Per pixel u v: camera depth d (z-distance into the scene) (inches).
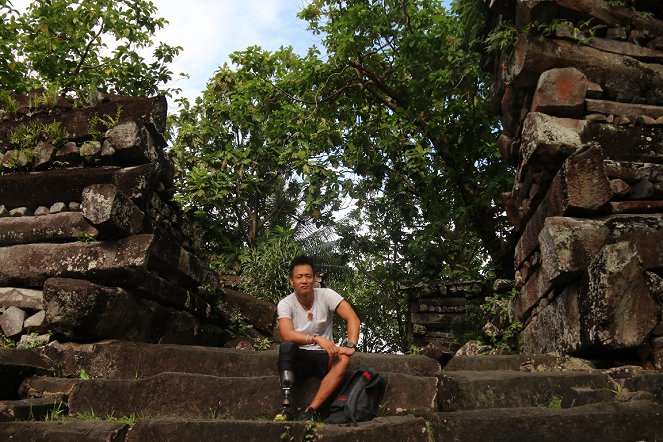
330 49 444.5
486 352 232.1
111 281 179.3
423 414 126.4
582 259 153.9
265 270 423.2
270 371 163.2
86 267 177.9
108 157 197.6
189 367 163.8
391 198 528.4
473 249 551.8
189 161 524.1
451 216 447.8
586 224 157.4
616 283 138.0
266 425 114.0
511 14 203.2
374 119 482.0
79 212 189.0
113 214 175.6
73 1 406.0
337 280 567.8
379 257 625.9
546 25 186.4
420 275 531.2
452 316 431.8
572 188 162.2
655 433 106.0
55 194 192.9
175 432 114.3
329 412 137.6
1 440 114.8
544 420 107.0
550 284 165.2
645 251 154.3
